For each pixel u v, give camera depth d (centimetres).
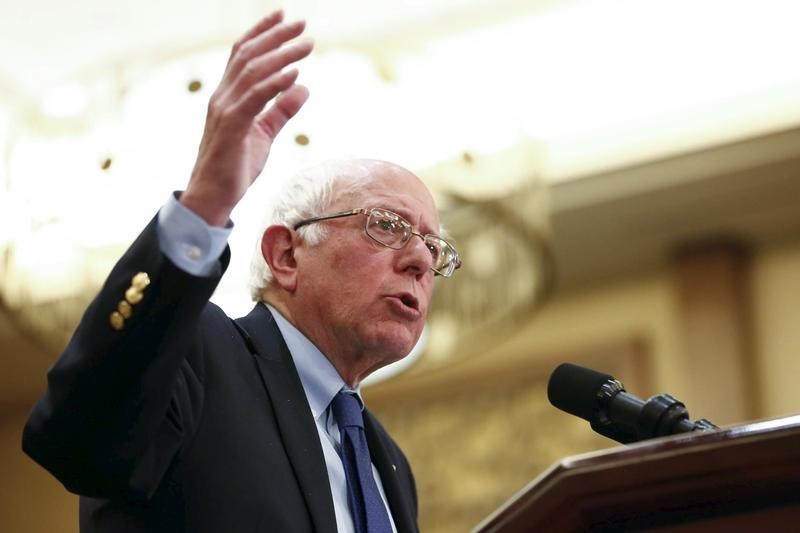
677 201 1659
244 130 524
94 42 1466
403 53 932
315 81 891
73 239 910
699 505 392
